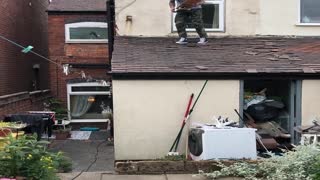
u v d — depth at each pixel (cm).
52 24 1602
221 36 1142
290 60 988
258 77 925
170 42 1096
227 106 925
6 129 895
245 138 798
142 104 903
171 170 727
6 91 1367
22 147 595
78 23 1602
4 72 1348
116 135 901
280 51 1049
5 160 589
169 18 1131
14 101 1265
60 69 1603
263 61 978
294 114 959
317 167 623
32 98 1459
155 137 908
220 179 676
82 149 1224
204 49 1048
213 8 1148
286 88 1014
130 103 901
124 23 1126
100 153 1166
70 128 1499
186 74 903
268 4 1145
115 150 901
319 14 1165
